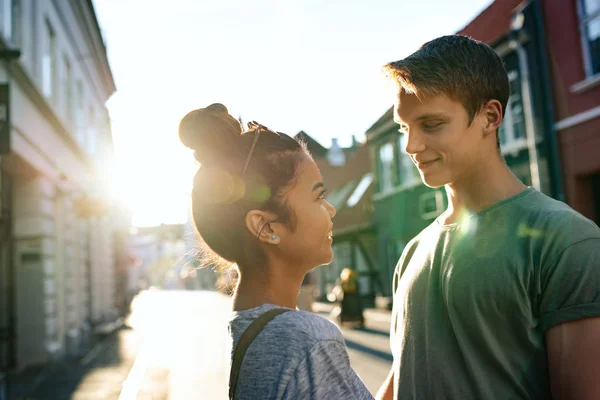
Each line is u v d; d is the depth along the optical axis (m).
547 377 1.21
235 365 1.06
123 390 6.73
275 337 1.03
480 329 1.25
